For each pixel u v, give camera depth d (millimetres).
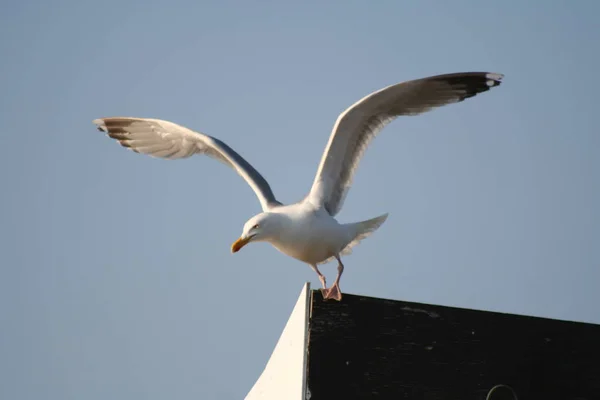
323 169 14117
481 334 11203
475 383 11016
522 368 11172
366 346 10883
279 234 13469
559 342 11352
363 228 14570
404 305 11133
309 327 10859
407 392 10805
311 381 10633
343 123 13906
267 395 11789
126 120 16781
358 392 10688
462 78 14234
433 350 11031
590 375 11281
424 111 14461
